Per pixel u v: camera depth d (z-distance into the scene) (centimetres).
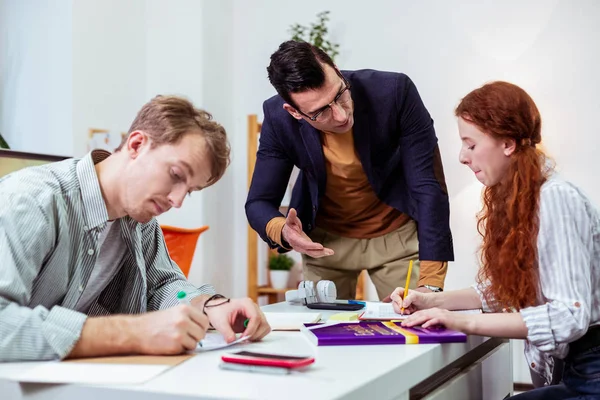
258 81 438
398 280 216
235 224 444
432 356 106
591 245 121
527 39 369
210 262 417
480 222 149
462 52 383
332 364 92
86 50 381
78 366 89
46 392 82
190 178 111
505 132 129
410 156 198
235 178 443
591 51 355
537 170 126
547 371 139
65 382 81
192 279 411
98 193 114
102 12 392
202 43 414
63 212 110
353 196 210
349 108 181
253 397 73
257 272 423
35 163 209
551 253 120
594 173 354
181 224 414
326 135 199
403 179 211
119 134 404
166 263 149
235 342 111
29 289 102
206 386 78
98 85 389
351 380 81
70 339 93
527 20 369
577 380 121
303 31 422
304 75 171
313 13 420
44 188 108
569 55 360
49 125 378
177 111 112
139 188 112
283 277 408
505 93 130
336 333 115
